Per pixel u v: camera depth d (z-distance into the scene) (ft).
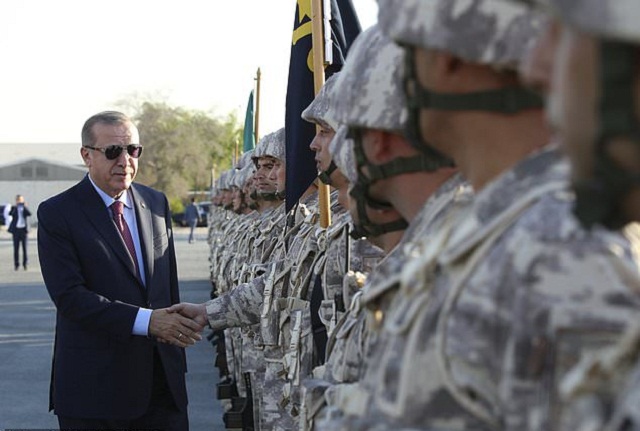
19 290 72.28
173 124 204.95
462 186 7.67
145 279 18.01
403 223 9.39
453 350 5.26
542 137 5.97
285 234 21.80
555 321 4.76
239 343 28.99
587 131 4.10
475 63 5.99
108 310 17.17
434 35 5.78
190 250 123.85
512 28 5.59
